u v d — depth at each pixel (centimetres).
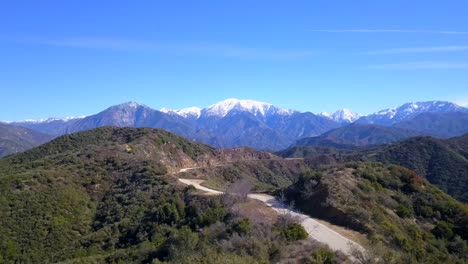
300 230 2909
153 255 2984
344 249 2712
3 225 4294
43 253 4047
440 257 3164
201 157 9219
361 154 12744
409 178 4809
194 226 3509
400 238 3131
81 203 5062
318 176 4391
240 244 2583
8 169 6606
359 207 3559
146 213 4444
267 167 10588
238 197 4078
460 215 4194
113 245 4016
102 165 6194
